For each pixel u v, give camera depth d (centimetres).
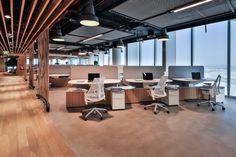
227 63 696
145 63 1108
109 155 257
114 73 637
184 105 584
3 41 1039
